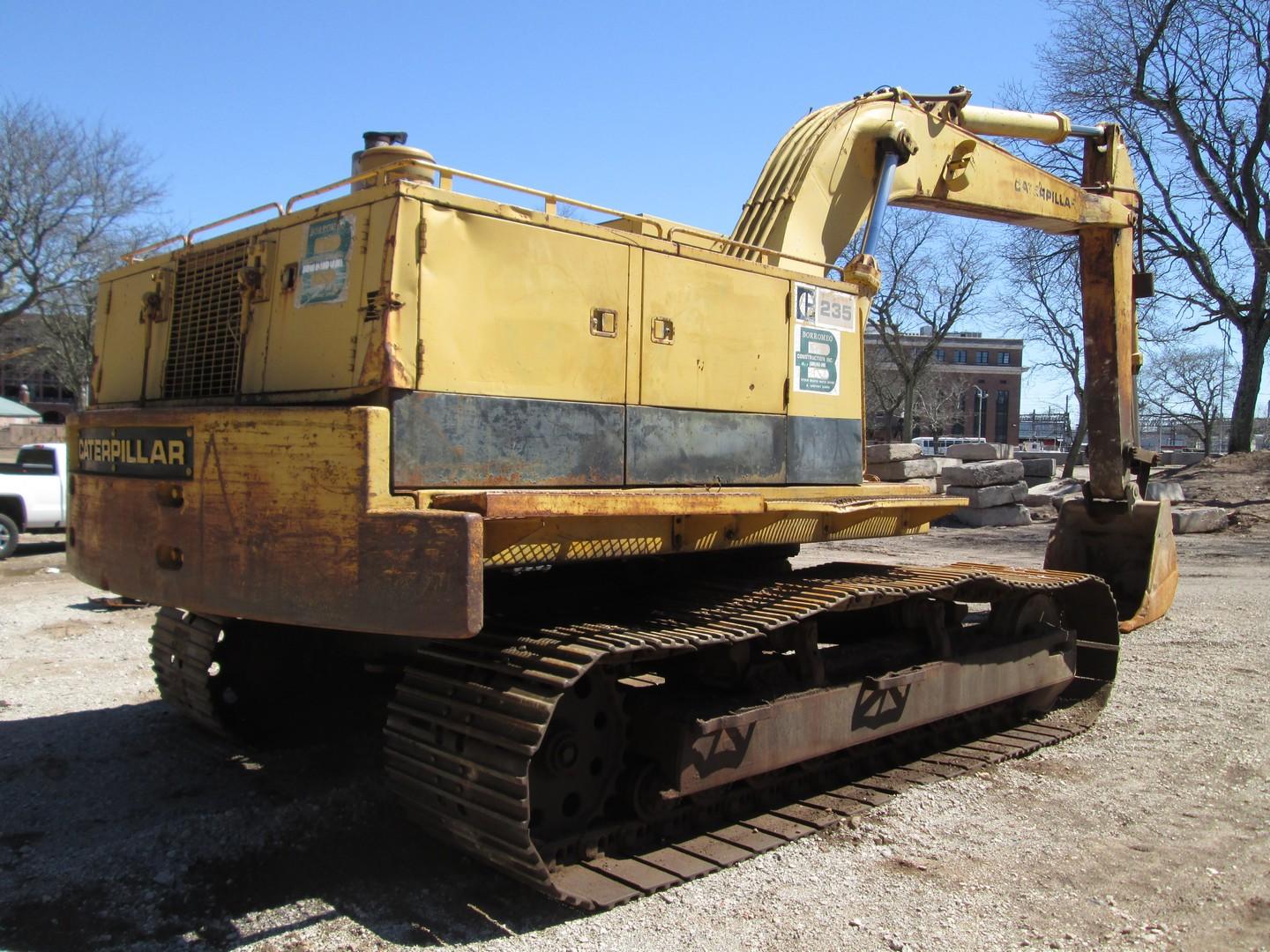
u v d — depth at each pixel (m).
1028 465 23.81
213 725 5.93
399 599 3.55
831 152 6.53
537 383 4.19
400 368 3.72
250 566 3.98
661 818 4.52
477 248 3.99
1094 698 7.12
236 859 4.45
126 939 3.76
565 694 4.19
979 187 7.62
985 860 4.52
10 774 5.58
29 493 15.33
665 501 4.38
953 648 6.07
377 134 4.44
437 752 3.96
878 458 19.78
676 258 4.80
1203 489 21.58
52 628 9.70
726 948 3.70
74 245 34.59
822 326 5.68
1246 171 23.95
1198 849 4.67
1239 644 9.03
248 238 4.46
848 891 4.18
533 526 3.97
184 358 4.83
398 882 4.23
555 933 3.79
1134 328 8.87
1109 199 8.41
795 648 5.10
